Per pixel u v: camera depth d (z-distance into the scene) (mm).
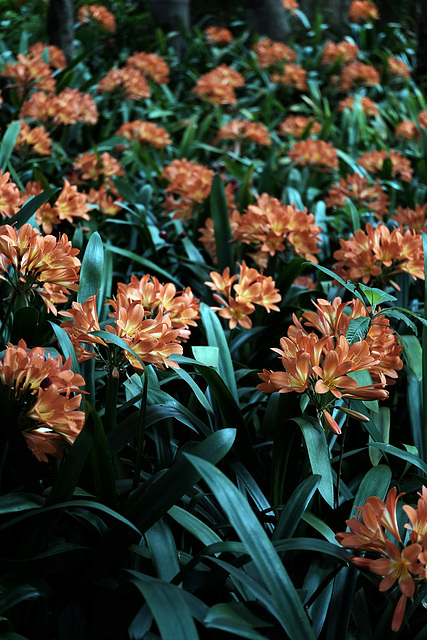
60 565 1738
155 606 1492
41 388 1663
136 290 1914
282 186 3709
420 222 2682
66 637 1687
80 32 7246
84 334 1751
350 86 6078
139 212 2965
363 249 2252
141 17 7527
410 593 1568
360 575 1771
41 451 1698
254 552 1524
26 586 1646
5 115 4402
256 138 4301
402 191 3803
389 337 1875
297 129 4930
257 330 2387
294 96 6383
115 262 2729
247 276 2199
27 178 3148
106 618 1659
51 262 1874
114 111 4625
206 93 5234
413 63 7984
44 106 3588
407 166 3814
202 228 2852
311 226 2457
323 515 1962
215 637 1611
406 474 2098
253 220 2463
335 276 1896
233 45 7602
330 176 4316
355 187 3125
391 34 7824
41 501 1697
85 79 6090
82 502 1646
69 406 1687
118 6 8469
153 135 3922
